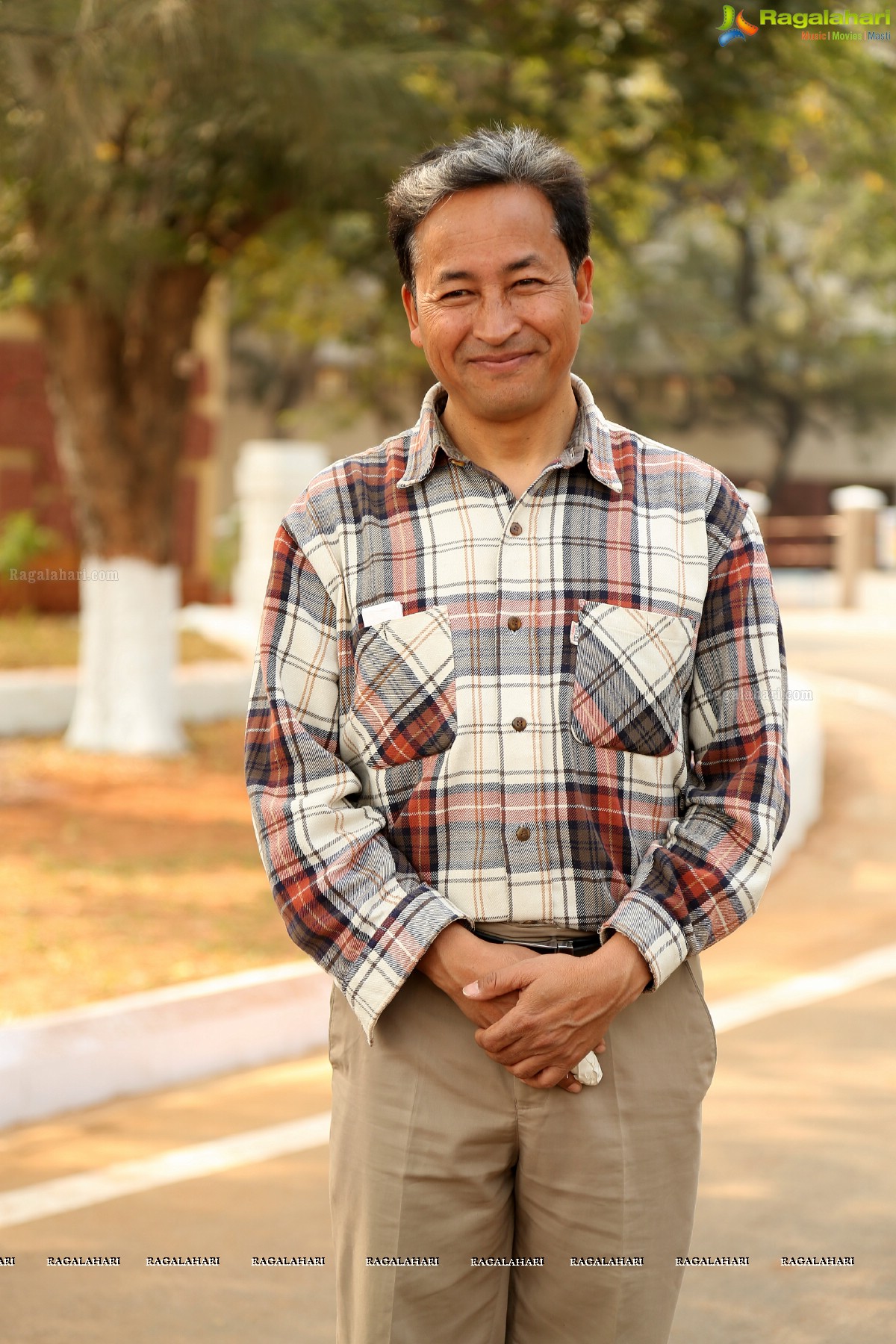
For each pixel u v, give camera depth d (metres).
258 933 6.05
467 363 1.97
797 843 8.05
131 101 6.92
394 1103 1.96
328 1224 3.48
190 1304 3.10
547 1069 1.89
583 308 2.09
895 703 12.43
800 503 38.28
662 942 1.89
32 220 7.68
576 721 1.93
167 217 9.02
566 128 9.34
